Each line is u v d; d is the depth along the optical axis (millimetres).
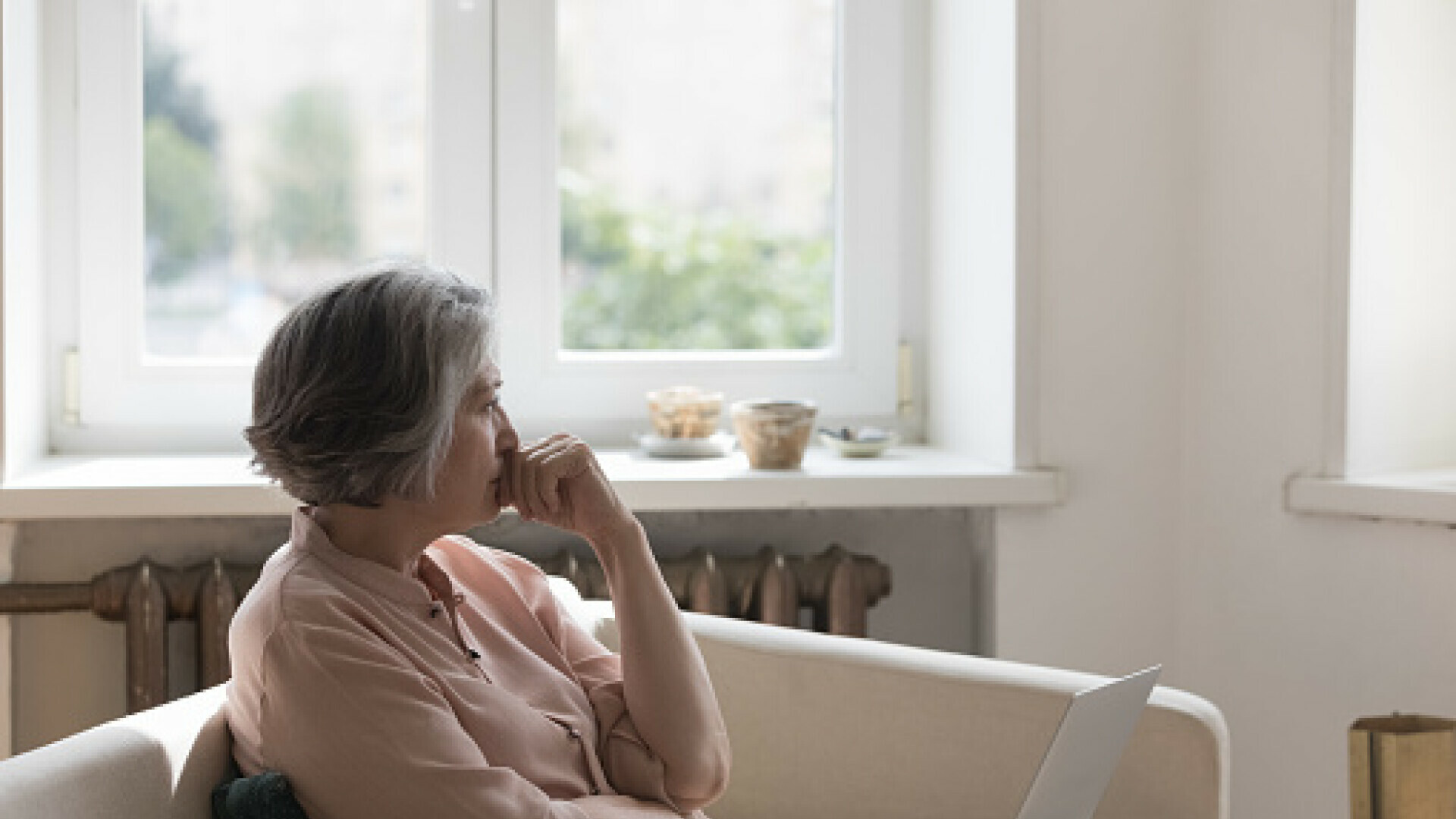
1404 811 2109
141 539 3121
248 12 3408
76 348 3375
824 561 3209
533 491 2107
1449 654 2986
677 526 3285
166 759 1885
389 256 3475
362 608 1902
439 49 3422
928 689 2357
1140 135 3227
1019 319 3209
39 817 1701
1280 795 3203
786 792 2449
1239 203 3184
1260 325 3178
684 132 3578
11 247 3029
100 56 3338
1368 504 3045
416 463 1908
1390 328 3158
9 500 2945
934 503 3180
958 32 3434
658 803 2127
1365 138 3100
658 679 2141
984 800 2318
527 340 3492
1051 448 3236
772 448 3201
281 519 3154
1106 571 3270
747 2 3572
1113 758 2066
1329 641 3125
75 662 3105
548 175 3480
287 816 1823
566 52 3514
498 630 2131
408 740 1820
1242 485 3209
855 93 3564
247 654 1888
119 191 3361
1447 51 3146
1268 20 3135
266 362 1932
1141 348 3248
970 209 3396
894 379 3619
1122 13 3209
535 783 1994
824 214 3633
